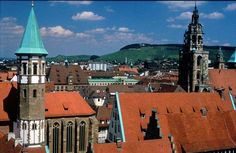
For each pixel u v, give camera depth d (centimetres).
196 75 15975
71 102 11531
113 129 11450
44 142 10388
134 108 11112
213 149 9825
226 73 17425
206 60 16062
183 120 10244
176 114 10319
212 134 10244
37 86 9956
